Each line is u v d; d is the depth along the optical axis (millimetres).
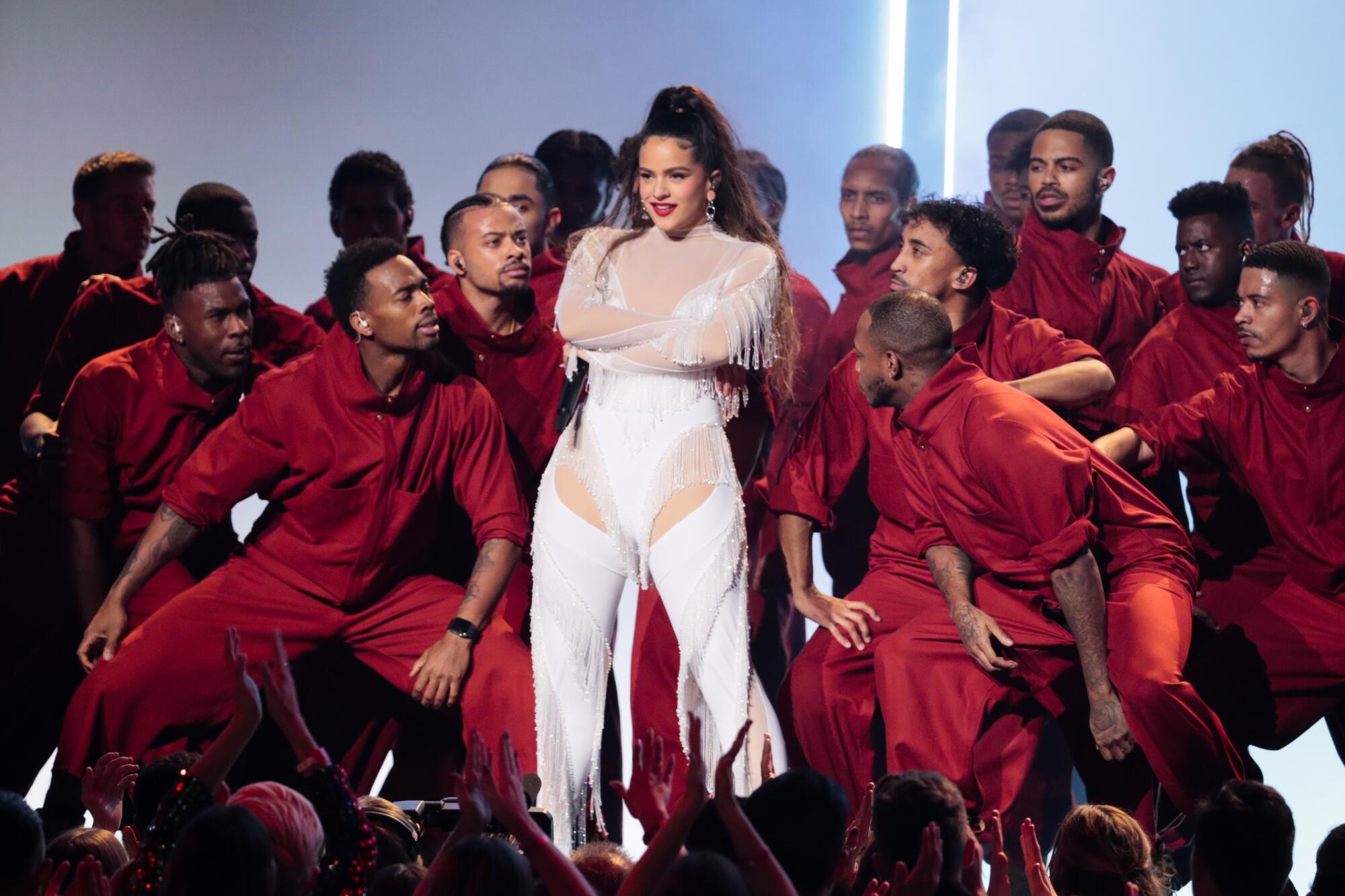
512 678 8953
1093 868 5434
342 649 9531
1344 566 9008
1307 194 10422
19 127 12234
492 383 9914
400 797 9555
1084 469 8484
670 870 3693
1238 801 5043
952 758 8719
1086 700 8773
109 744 9023
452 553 9820
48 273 11445
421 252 11766
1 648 10258
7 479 11109
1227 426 9336
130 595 9422
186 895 4008
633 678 9414
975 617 8711
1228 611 9359
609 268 8039
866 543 10234
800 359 11508
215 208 11078
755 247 7926
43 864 4625
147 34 12305
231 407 10016
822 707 9297
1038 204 10602
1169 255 10828
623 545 7836
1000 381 9422
